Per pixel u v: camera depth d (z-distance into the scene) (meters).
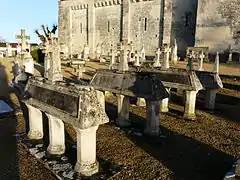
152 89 6.31
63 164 4.75
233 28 24.31
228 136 6.73
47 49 5.04
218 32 25.41
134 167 4.83
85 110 4.15
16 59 15.89
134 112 9.10
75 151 5.38
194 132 7.01
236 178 3.29
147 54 32.44
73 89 4.48
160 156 5.38
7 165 4.81
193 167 4.89
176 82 8.43
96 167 4.55
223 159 5.28
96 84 7.70
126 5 33.22
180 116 8.62
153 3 30.98
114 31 35.66
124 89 6.85
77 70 18.09
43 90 5.40
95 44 38.59
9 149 5.52
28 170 4.64
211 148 5.89
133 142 6.16
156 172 4.64
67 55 37.94
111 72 7.52
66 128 7.06
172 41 30.05
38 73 18.33
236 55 24.11
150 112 6.52
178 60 25.34
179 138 6.52
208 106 9.70
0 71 20.02
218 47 25.53
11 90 12.35
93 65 23.84
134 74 6.85
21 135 6.30
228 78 15.27
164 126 7.52
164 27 30.02
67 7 41.91
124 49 7.18
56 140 5.17
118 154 5.42
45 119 7.62
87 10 38.78
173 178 4.43
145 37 32.34
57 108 4.73
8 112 8.25
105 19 36.62
